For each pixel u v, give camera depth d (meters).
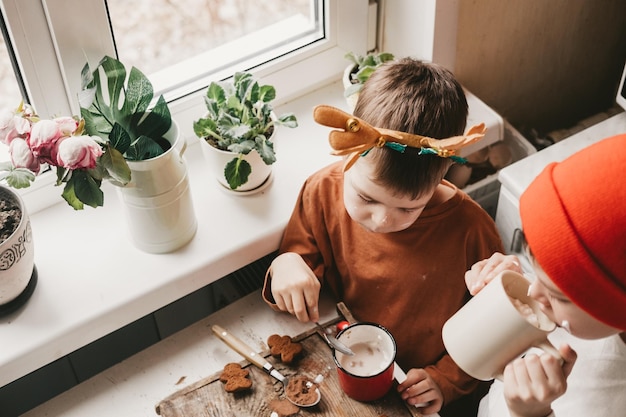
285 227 1.22
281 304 1.14
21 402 1.26
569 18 1.48
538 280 0.81
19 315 1.10
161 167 1.05
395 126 0.96
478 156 1.45
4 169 1.00
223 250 1.18
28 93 1.13
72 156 0.90
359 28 1.40
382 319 1.18
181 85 1.28
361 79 1.27
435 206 1.09
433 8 1.29
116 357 1.32
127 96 1.03
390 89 0.98
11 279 1.04
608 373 0.91
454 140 0.90
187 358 1.14
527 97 1.58
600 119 1.69
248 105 1.15
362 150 0.91
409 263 1.13
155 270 1.15
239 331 1.17
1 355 1.06
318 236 1.18
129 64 1.21
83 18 1.09
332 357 1.06
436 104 0.97
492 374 0.92
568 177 0.73
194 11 1.23
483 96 1.50
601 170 0.71
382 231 1.04
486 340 0.89
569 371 0.86
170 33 1.23
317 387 1.03
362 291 1.18
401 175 0.95
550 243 0.73
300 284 1.12
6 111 0.98
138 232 1.15
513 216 1.29
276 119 1.19
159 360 1.14
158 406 1.01
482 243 1.12
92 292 1.13
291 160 1.32
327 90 1.45
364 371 1.00
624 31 1.60
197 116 1.30
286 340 1.07
